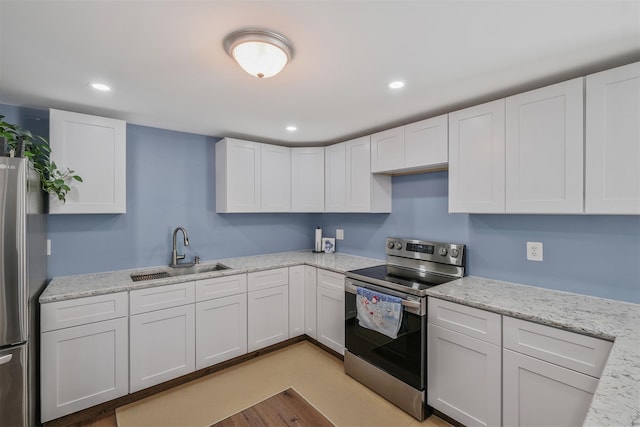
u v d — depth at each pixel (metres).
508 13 1.21
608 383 0.94
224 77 1.78
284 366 2.68
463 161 2.10
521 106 1.82
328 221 3.81
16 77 1.76
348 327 2.52
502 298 1.80
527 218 2.08
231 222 3.30
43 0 1.11
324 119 2.58
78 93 1.99
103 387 2.03
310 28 1.30
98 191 2.26
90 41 1.40
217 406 2.14
